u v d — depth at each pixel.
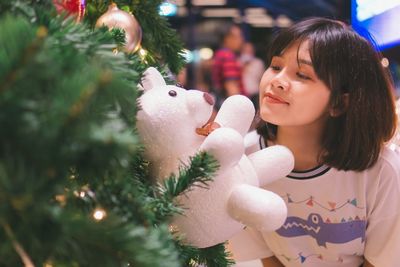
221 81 3.03
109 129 0.37
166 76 0.79
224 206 0.60
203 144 0.58
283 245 1.00
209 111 0.64
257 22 4.12
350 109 0.88
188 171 0.56
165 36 0.88
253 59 3.10
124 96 0.43
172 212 0.55
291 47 0.84
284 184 0.94
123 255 0.43
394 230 0.94
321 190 0.93
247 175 0.63
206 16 4.07
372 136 0.89
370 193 0.93
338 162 0.90
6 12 0.44
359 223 0.96
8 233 0.38
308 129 0.91
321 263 1.01
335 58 0.84
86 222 0.43
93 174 0.43
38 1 0.49
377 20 1.50
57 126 0.35
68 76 0.38
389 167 0.92
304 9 3.70
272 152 0.68
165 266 0.43
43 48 0.36
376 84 0.89
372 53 0.89
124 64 0.48
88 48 0.44
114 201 0.49
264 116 0.84
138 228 0.44
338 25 0.88
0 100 0.34
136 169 0.62
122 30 0.67
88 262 0.43
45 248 0.39
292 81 0.83
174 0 0.99
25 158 0.35
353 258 1.01
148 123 0.60
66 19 0.47
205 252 0.67
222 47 3.30
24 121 0.34
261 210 0.58
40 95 0.35
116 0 0.82
